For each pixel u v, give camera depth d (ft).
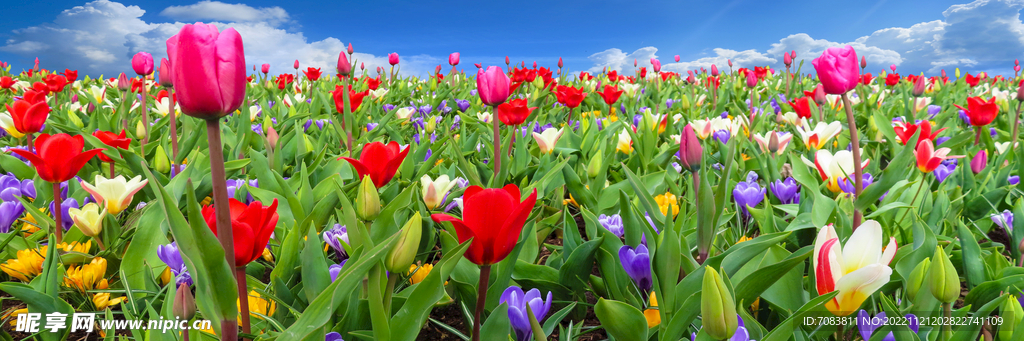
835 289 3.55
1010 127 15.88
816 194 6.56
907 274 5.14
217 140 2.88
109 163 10.64
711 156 11.72
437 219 3.73
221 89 2.71
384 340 3.55
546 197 9.37
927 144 6.47
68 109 18.42
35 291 4.75
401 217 6.70
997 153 12.62
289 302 5.00
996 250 5.60
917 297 4.44
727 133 12.92
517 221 3.76
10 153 11.00
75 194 8.50
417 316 3.59
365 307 4.49
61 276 5.77
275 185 8.55
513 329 4.26
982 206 8.29
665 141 14.94
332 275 5.03
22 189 8.54
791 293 4.76
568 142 13.12
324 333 3.27
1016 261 6.30
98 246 6.98
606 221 6.84
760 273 3.90
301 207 7.14
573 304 4.82
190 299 3.49
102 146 9.63
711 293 3.20
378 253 3.20
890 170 5.18
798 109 14.24
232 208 3.77
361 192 5.17
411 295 3.56
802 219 6.61
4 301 6.30
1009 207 8.82
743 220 8.29
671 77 41.11
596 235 6.17
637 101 25.80
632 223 5.37
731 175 10.30
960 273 6.41
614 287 5.39
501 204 3.67
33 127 9.88
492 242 3.82
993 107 11.40
